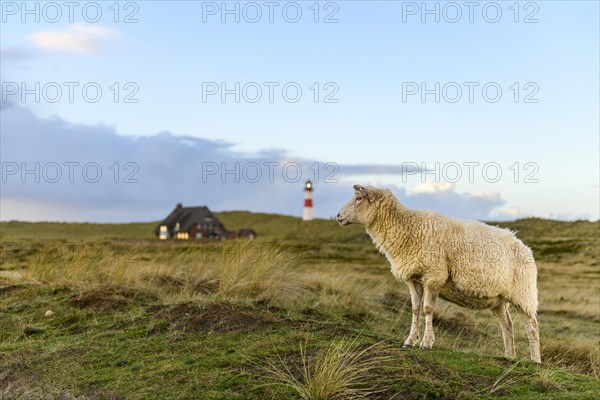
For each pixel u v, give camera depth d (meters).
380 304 13.58
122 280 12.96
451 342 10.76
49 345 8.99
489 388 6.31
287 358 7.20
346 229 90.25
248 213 135.62
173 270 13.76
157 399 6.48
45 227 96.12
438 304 13.98
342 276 15.33
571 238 54.78
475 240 8.58
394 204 8.99
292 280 12.99
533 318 8.84
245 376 6.76
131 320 9.85
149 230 114.62
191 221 94.75
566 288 25.98
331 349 7.31
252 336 8.34
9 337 9.73
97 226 108.06
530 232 63.84
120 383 7.04
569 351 10.86
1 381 7.73
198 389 6.59
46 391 7.16
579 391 6.36
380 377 6.42
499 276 8.52
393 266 9.05
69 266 13.89
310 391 6.09
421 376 6.44
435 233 8.66
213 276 13.12
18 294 12.27
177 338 8.61
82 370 7.69
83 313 10.70
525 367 7.19
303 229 98.62
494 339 11.98
